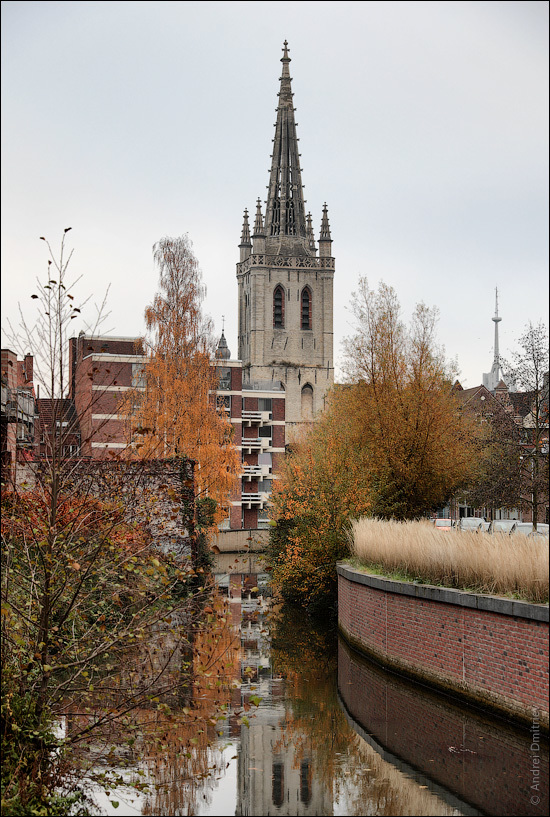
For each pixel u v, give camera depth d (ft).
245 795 43.86
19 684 46.39
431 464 123.65
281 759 49.39
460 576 63.00
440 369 127.24
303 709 59.98
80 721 54.19
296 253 421.18
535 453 124.77
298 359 413.80
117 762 49.08
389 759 49.03
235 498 266.98
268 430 284.00
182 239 174.29
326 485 107.34
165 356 165.78
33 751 44.34
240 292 446.19
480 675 57.52
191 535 90.79
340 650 84.64
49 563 45.01
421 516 125.39
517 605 52.31
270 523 47.62
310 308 416.26
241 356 440.86
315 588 110.93
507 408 138.72
